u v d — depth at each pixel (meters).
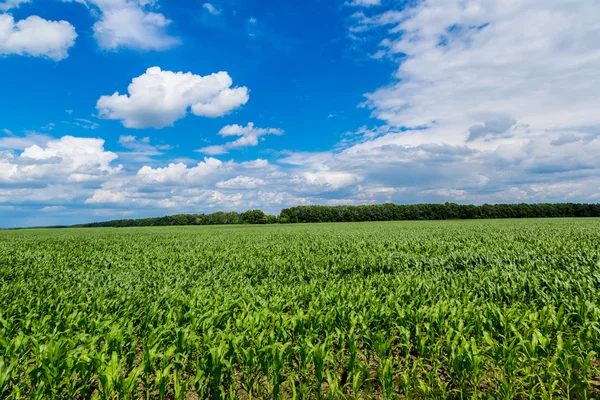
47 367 4.59
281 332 5.78
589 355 4.64
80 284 11.20
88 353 4.91
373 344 5.59
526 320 5.87
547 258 13.68
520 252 15.72
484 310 6.45
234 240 31.62
